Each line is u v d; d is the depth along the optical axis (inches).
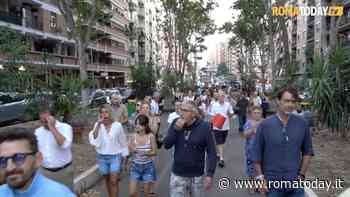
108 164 222.1
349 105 433.4
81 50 615.2
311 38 2102.6
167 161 369.4
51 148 173.6
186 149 170.6
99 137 219.5
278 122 147.6
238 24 1475.1
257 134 151.5
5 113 657.0
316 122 454.6
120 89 1574.8
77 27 609.6
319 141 434.9
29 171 76.4
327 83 426.9
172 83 1222.3
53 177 174.4
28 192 76.5
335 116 431.8
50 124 170.2
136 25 3068.4
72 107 430.0
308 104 458.6
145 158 216.7
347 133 467.2
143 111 312.3
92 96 920.3
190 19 1425.9
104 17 719.7
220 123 343.3
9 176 74.9
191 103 171.8
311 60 489.7
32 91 415.8
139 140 217.8
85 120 490.0
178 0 1374.3
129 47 2945.4
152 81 1173.1
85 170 292.2
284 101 144.5
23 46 407.2
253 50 2076.8
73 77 456.1
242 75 2416.3
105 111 218.7
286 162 143.9
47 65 467.5
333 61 440.1
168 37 1542.8
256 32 1370.6
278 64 969.5
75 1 602.2
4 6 1274.6
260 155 150.6
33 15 1433.3
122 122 343.3
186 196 174.7
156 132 309.1
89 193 257.8
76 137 439.5
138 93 1135.0
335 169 294.5
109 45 2393.0
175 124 172.6
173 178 175.2
